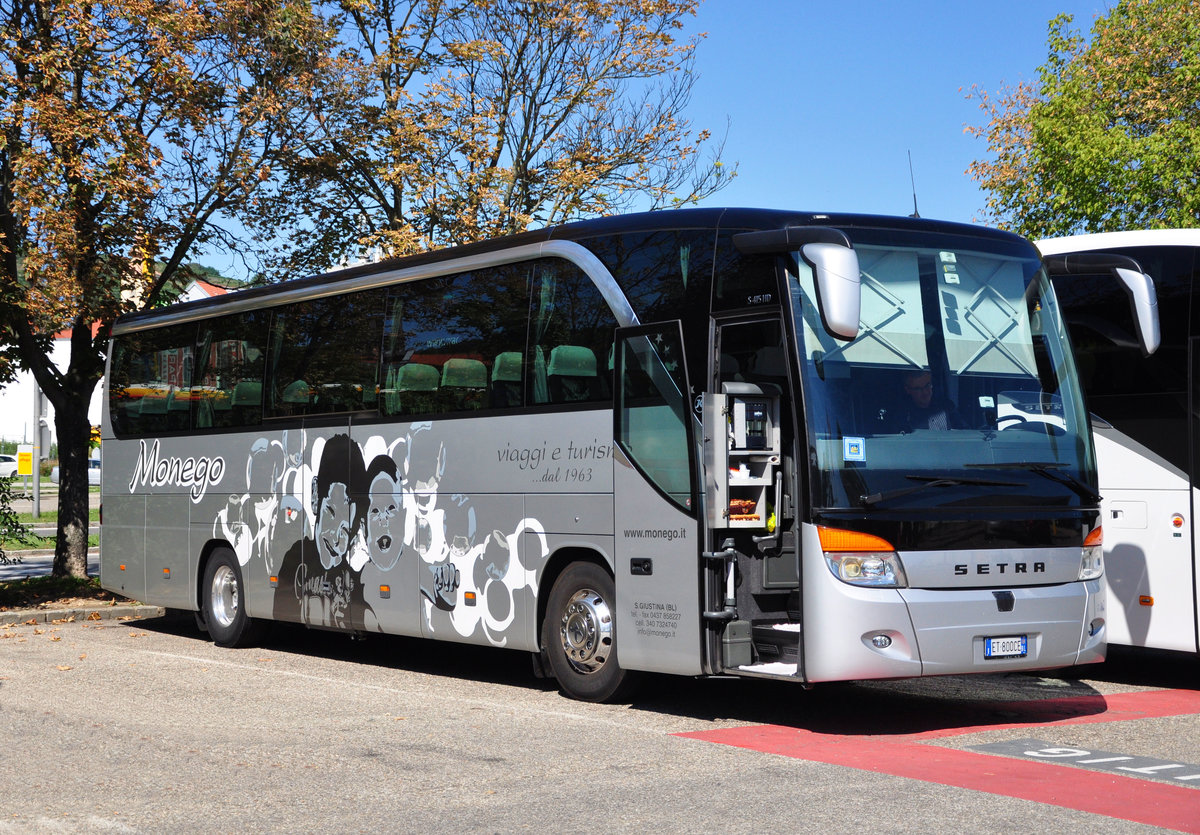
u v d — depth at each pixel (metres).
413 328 12.34
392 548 12.32
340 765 7.84
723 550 9.24
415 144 21.09
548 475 10.62
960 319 9.40
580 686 10.34
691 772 7.52
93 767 7.84
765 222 9.37
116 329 17.09
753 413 9.17
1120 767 7.61
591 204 22.45
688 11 22.67
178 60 17.97
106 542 16.88
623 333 9.98
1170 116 23.61
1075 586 9.23
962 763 7.73
